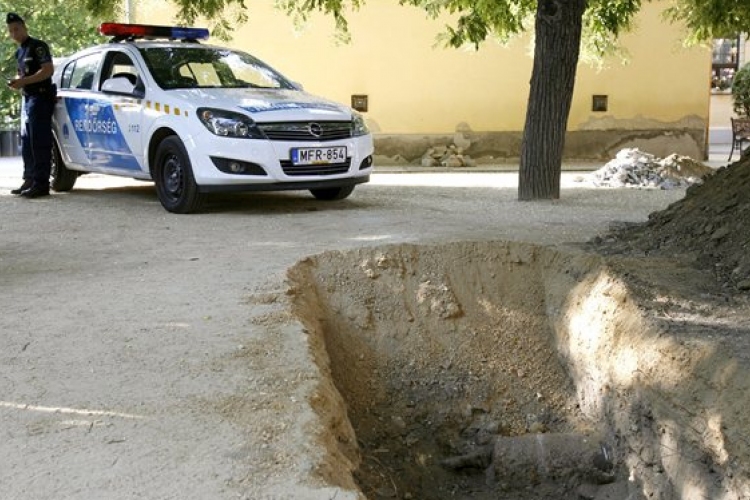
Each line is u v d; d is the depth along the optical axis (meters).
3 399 4.40
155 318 5.71
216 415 4.21
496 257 7.07
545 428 6.05
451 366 6.47
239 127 9.65
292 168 9.84
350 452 4.67
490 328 6.70
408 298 6.80
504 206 10.64
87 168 11.59
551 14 10.98
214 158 9.67
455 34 13.34
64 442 3.93
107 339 5.29
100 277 6.88
